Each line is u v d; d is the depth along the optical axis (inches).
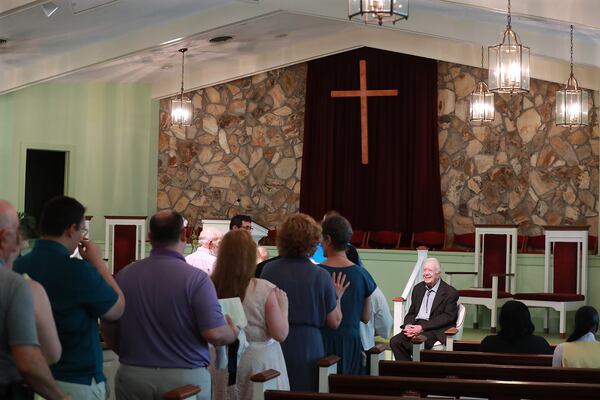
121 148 531.2
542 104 474.3
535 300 407.8
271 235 520.7
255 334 167.2
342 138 515.2
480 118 446.0
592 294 422.3
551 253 449.4
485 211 487.2
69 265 129.8
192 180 538.3
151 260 146.0
